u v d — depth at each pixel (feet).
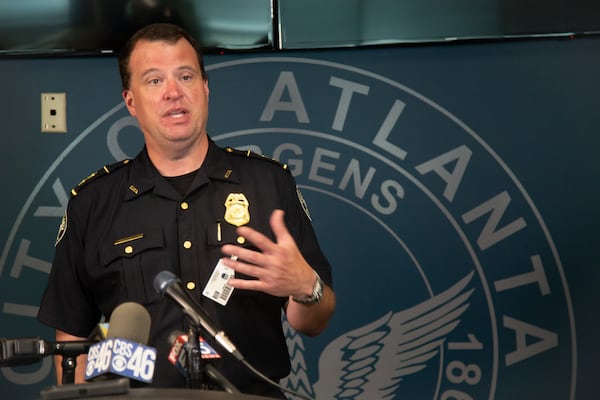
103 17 26.12
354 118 25.81
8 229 26.32
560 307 24.97
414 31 25.43
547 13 24.98
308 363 25.58
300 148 25.94
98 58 26.50
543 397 24.93
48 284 19.44
